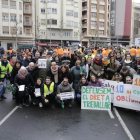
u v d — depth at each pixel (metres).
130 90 6.58
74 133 4.92
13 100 7.95
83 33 52.94
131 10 58.03
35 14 43.12
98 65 7.87
